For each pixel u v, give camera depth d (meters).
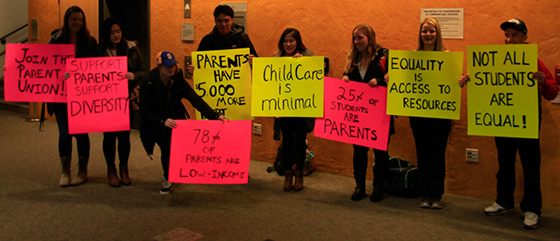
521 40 3.46
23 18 9.52
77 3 7.31
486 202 4.08
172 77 3.92
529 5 3.81
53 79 4.16
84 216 3.58
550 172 3.90
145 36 6.82
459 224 3.53
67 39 4.24
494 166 4.12
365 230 3.40
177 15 5.75
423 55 3.70
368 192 4.32
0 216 3.53
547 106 3.85
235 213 3.71
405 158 4.48
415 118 3.85
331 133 4.04
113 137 4.31
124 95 4.11
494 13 3.94
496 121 3.52
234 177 3.79
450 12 4.10
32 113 7.73
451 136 4.19
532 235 3.33
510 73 3.44
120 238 3.19
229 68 4.27
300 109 4.08
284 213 3.72
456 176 4.30
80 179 4.37
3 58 9.30
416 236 3.30
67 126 4.27
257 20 5.16
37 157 5.34
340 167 4.86
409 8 4.28
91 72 4.08
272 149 5.28
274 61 4.11
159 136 3.97
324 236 3.28
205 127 3.80
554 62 3.76
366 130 3.92
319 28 4.77
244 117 4.30
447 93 3.69
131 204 3.87
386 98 3.85
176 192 4.21
